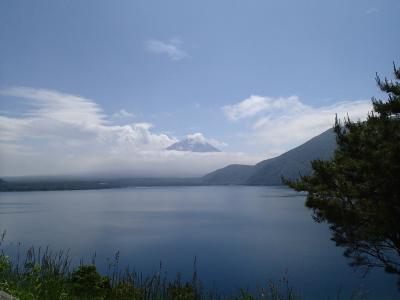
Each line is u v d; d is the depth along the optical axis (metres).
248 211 162.62
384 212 9.02
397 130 9.67
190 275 45.03
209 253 63.53
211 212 163.12
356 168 9.75
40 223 118.69
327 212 10.42
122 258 57.19
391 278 40.69
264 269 49.09
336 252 60.94
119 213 162.00
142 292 10.73
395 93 10.04
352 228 10.34
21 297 6.34
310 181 11.22
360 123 10.39
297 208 174.25
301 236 82.44
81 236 86.25
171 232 95.00
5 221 124.50
